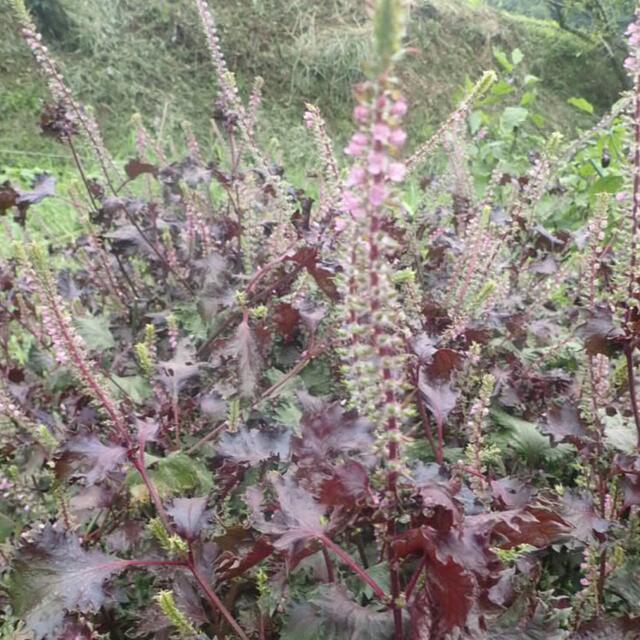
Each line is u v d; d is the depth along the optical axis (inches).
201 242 119.3
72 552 57.7
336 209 91.2
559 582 80.5
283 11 401.4
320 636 54.6
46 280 61.7
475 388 93.4
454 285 102.9
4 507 89.0
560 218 176.7
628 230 72.3
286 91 388.8
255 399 86.6
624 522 78.4
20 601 55.8
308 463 57.3
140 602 75.0
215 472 76.0
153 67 360.8
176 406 80.3
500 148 244.7
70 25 341.4
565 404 82.4
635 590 68.1
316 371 98.0
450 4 460.4
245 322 85.1
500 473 90.7
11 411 86.0
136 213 111.3
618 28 423.2
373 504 49.0
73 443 62.2
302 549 52.4
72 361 63.7
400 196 40.9
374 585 51.6
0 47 320.2
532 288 120.7
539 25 486.9
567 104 464.8
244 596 71.1
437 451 74.7
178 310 107.3
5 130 302.2
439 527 49.2
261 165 108.8
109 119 332.8
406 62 426.0
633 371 81.7
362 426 57.7
